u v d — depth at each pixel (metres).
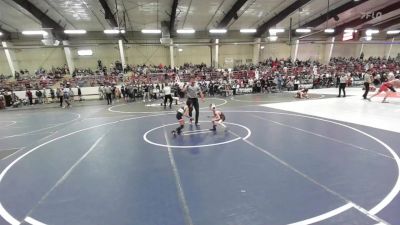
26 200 4.08
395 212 3.39
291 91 23.16
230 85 21.78
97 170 5.27
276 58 30.89
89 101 21.77
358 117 9.80
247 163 5.35
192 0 19.97
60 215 3.60
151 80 23.83
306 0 21.53
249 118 10.35
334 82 26.03
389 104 12.73
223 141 7.04
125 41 26.91
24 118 13.52
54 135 8.75
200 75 24.91
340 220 3.25
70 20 23.00
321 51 35.00
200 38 29.81
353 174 4.64
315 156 5.64
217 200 3.87
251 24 28.28
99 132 8.86
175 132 8.06
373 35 36.47
